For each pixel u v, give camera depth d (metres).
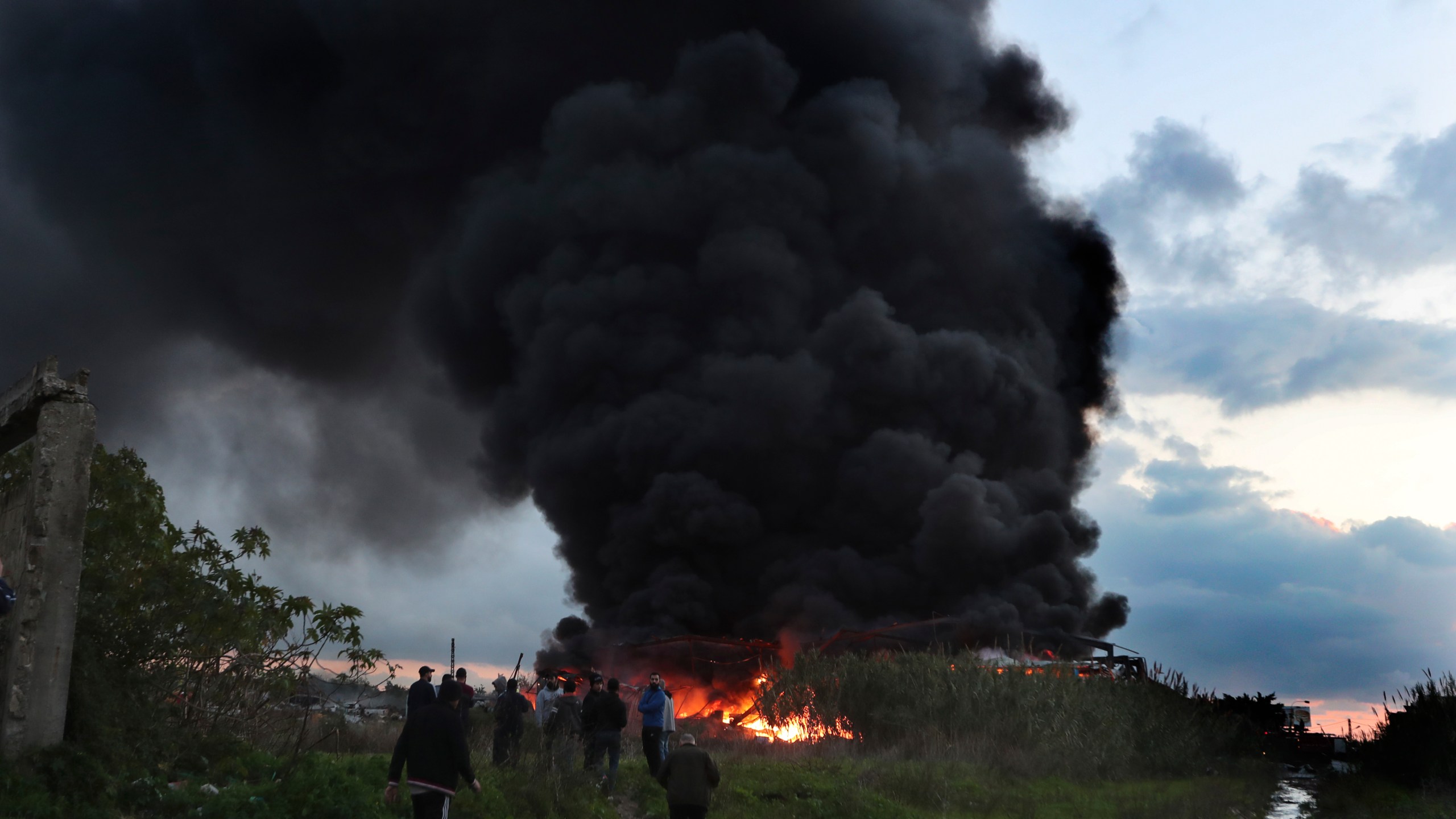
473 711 19.02
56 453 9.91
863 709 23.38
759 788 15.45
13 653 9.46
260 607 13.02
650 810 13.52
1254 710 32.25
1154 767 21.97
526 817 11.67
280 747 12.78
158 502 12.68
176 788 10.24
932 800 15.73
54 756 9.25
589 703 14.43
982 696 22.55
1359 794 17.39
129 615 11.66
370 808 10.12
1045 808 15.79
